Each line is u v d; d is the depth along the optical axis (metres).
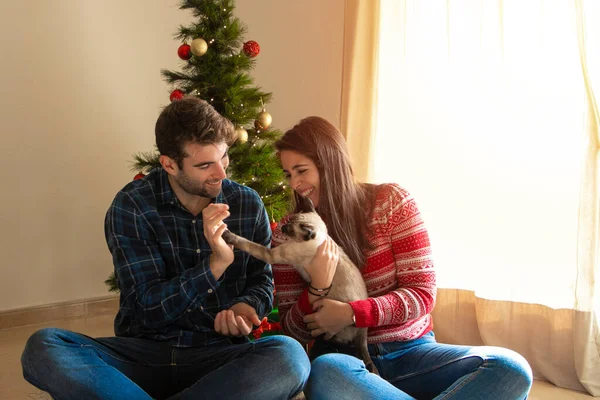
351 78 3.15
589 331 2.41
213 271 1.72
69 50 3.73
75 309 3.80
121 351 1.73
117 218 1.83
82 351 1.60
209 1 2.97
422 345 1.82
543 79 2.62
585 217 2.40
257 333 2.45
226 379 1.59
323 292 1.86
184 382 1.78
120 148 3.96
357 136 3.18
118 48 3.91
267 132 3.16
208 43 2.98
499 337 2.74
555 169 2.62
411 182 3.13
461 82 2.93
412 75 3.11
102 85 3.87
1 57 3.51
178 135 1.70
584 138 2.40
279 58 4.10
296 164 1.94
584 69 2.38
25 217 3.65
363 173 3.17
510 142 2.74
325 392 1.65
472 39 2.87
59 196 3.76
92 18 3.80
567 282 2.57
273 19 4.12
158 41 4.07
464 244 2.93
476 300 2.84
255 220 1.99
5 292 3.60
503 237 2.75
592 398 2.40
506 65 2.72
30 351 1.56
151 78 4.06
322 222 1.91
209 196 1.82
